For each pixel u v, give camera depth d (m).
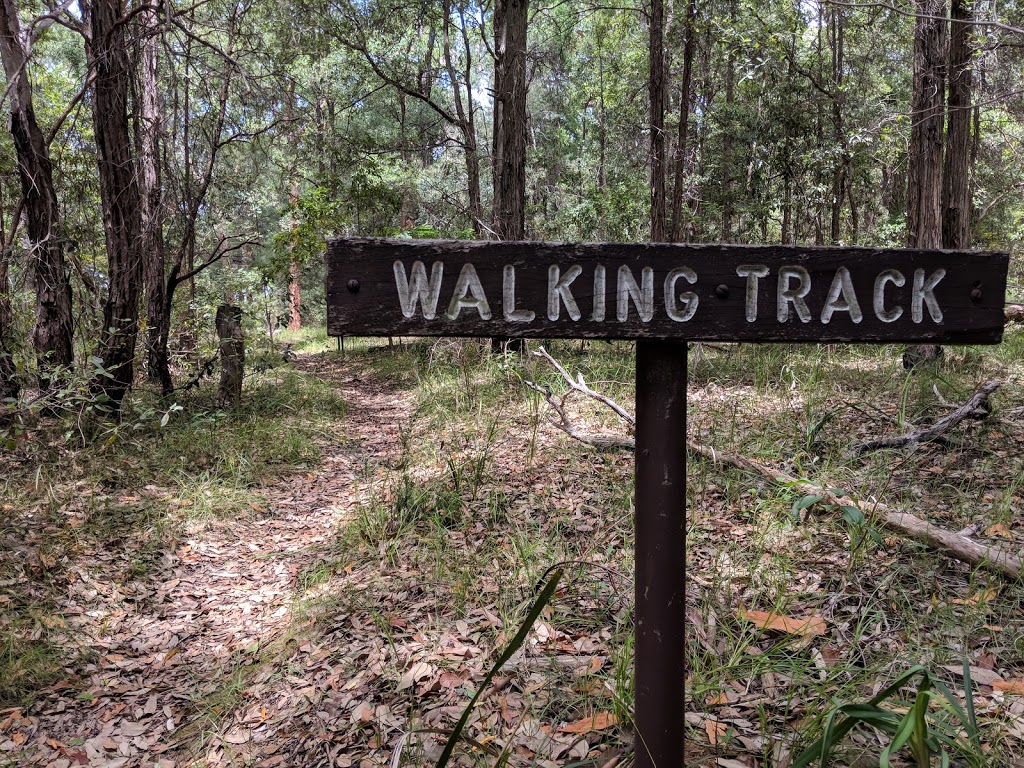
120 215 7.00
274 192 19.56
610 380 7.26
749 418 5.55
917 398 5.80
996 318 1.73
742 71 12.40
